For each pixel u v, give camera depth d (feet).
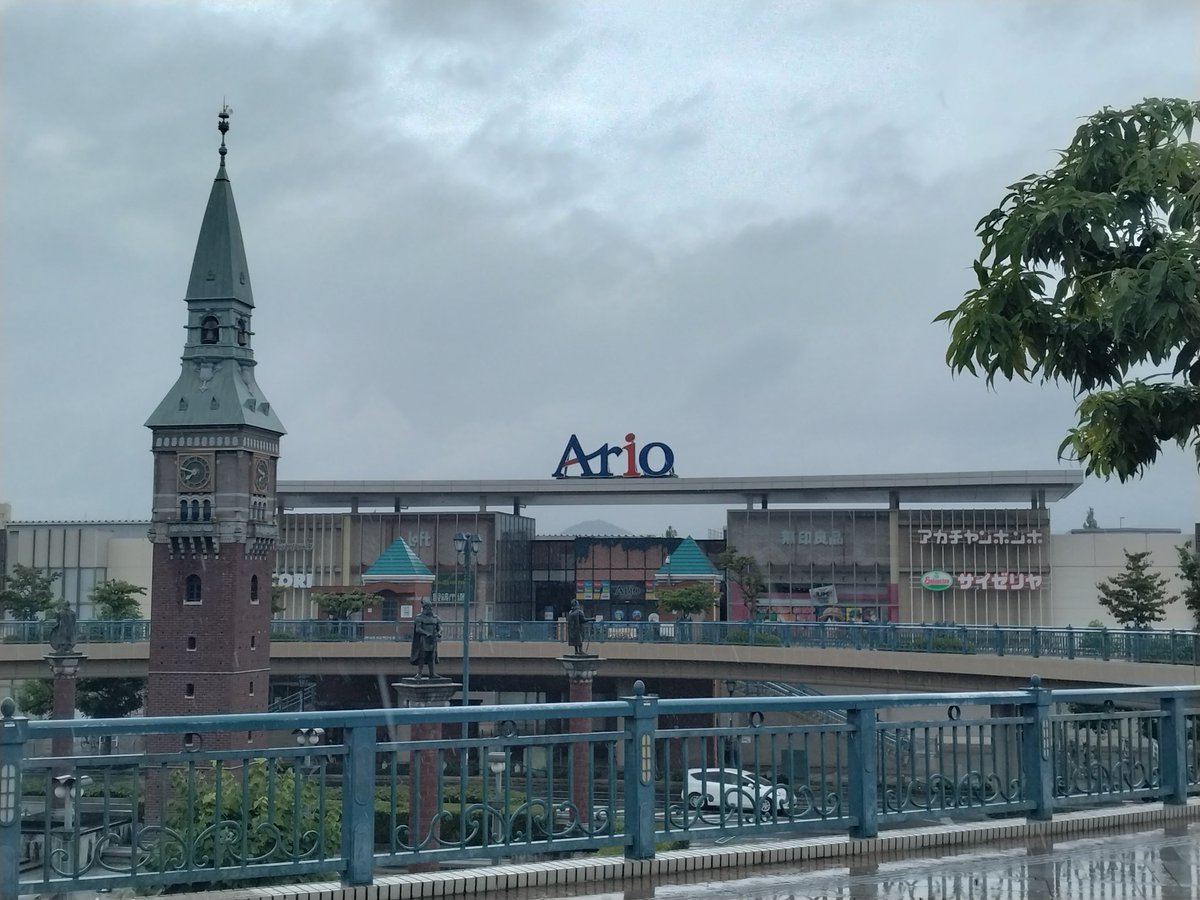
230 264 269.23
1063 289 24.02
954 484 316.81
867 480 322.55
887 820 35.60
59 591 341.21
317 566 341.00
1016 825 37.24
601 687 259.39
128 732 26.78
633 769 32.12
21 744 25.63
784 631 214.69
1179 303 21.21
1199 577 236.22
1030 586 303.68
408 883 28.96
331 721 28.66
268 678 268.21
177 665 253.85
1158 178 23.18
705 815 33.42
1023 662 169.68
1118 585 250.98
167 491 258.57
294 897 27.89
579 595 355.15
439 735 166.40
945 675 185.16
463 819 30.25
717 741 33.68
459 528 336.70
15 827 25.48
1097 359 23.63
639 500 355.56
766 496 342.03
